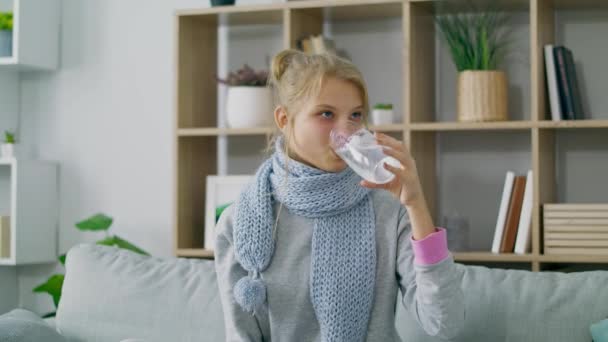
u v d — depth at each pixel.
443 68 2.88
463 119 2.63
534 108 2.49
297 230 1.59
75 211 3.33
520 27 2.78
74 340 2.05
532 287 1.79
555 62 2.54
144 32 3.24
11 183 3.26
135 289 2.06
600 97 2.71
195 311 1.99
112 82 3.28
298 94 1.50
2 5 3.39
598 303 1.73
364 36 2.97
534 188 2.49
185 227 2.88
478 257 2.54
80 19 3.32
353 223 1.57
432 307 1.36
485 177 2.82
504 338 1.74
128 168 3.25
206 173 3.04
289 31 2.72
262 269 1.58
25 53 3.17
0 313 3.30
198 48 2.99
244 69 2.89
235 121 2.87
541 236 2.55
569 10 2.74
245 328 1.59
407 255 1.51
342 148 1.36
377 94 2.95
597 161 2.71
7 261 3.16
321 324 1.54
